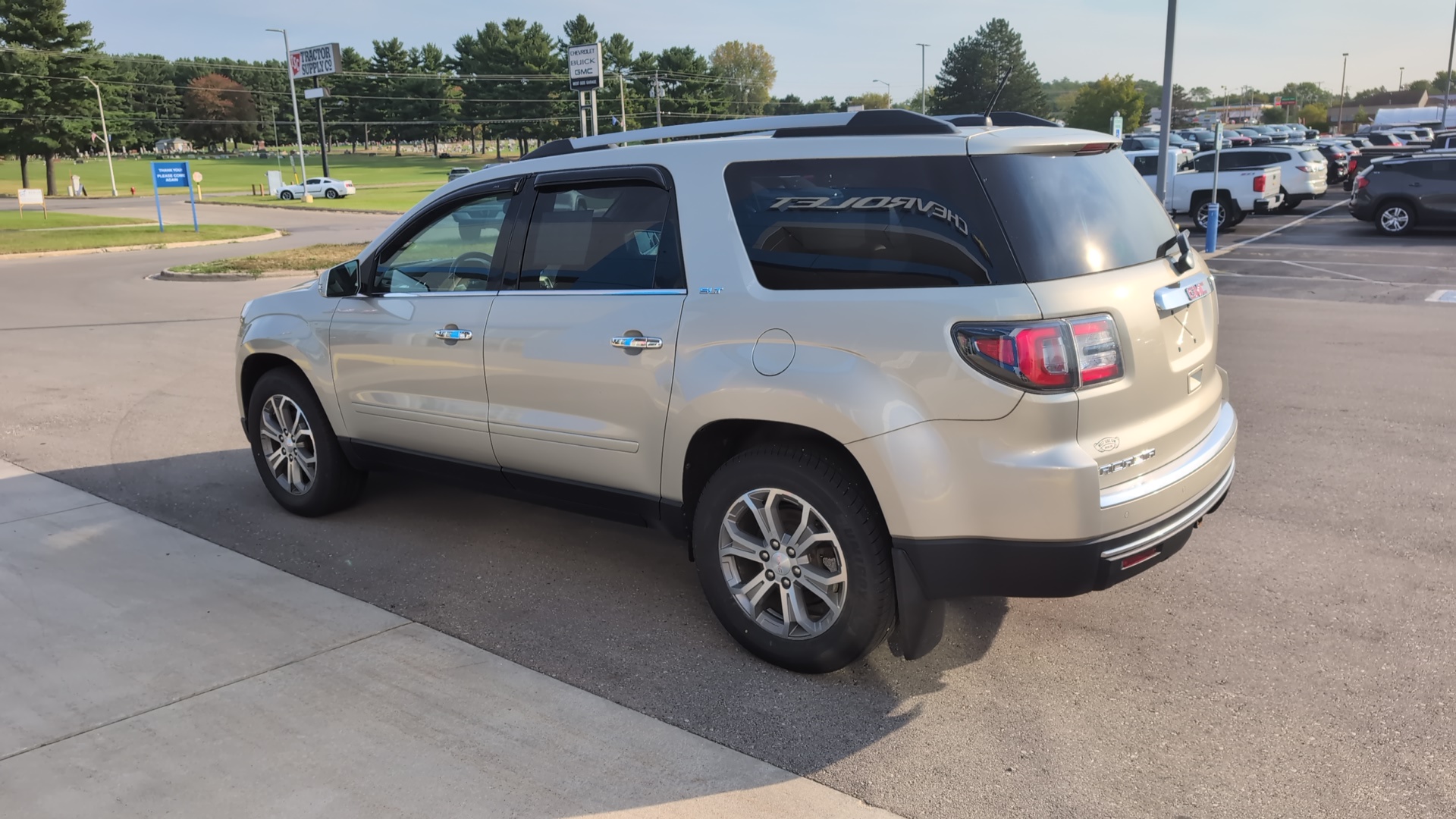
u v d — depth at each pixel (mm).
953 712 3184
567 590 4199
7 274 19719
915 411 2957
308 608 4020
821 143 3225
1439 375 8125
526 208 3971
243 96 157375
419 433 4414
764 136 3371
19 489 5641
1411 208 20266
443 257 4273
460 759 2932
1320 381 7969
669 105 120812
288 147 163500
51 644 3693
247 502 5402
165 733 3082
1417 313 11398
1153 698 3242
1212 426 3562
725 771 2873
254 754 2963
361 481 5129
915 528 2996
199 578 4336
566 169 3852
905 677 3416
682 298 3436
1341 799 2695
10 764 2924
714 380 3311
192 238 28641
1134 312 3037
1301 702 3189
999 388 2848
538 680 3412
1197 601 3973
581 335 3699
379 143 172750
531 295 3896
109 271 19953
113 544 4746
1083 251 3033
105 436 6816
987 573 2992
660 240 3535
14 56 67688
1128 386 3000
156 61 158500
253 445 5246
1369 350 9273
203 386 8500
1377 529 4738
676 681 3404
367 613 3969
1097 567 2943
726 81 142750
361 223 36906
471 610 4004
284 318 4945
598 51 69062
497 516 5160
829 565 3334
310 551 4668
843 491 3125
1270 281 14555
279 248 26062
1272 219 25188
